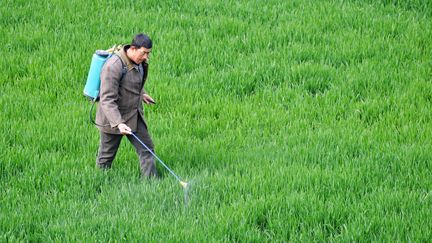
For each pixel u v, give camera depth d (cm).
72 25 3438
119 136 2280
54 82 2964
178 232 1978
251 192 2209
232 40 3306
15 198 2164
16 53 3183
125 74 2178
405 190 2194
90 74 2192
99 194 2238
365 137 2553
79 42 3294
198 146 2506
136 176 2358
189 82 2967
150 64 3100
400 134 2581
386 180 2253
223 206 2112
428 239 1953
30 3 3650
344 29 3447
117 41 3288
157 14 3556
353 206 2102
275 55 3178
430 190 2205
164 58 3127
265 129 2644
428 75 3062
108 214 2091
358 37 3356
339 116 2744
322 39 3344
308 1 3744
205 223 2041
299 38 3372
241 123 2727
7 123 2617
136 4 3681
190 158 2448
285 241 1977
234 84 2986
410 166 2352
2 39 3284
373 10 3666
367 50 3225
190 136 2617
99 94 2209
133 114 2241
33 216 2077
